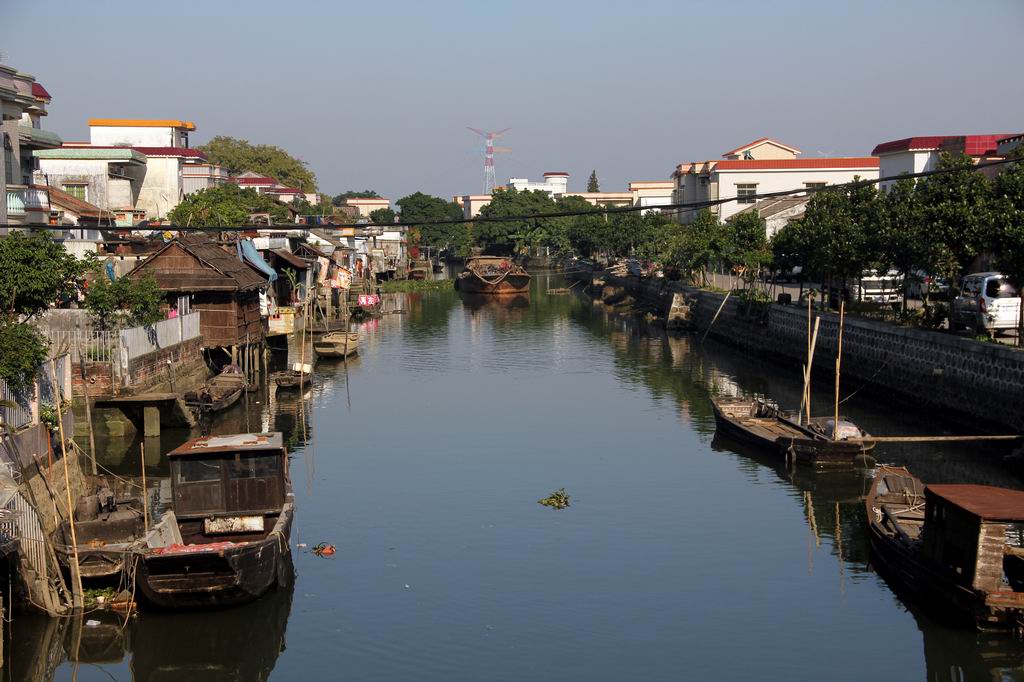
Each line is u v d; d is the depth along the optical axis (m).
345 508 28.52
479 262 108.75
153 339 37.28
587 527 26.81
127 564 20.44
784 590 22.53
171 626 20.22
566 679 18.59
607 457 34.34
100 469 31.31
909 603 21.75
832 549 25.00
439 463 33.62
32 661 19.31
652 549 25.12
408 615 21.27
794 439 31.75
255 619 20.84
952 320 38.66
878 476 26.70
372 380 50.81
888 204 43.72
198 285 42.69
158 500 27.80
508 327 74.94
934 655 19.44
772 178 92.19
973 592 18.92
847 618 21.06
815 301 54.91
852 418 38.66
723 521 27.20
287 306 64.38
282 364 55.97
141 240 50.06
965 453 32.84
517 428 39.09
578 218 142.00
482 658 19.38
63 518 22.73
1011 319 36.31
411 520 27.42
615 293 95.75
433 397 45.91
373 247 115.56
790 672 18.83
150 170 72.75
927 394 38.50
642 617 21.17
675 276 81.62
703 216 75.00
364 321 79.38
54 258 27.28
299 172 145.12
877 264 44.59
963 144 58.75
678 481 31.19
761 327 57.78
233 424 39.12
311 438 37.38
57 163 61.78
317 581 23.08
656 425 39.50
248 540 22.16
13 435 21.25
